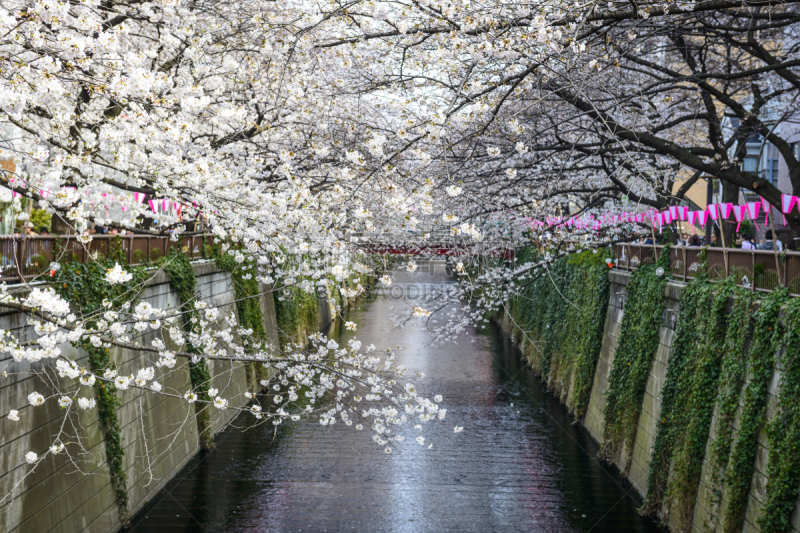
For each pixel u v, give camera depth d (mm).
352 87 11180
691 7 8766
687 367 11320
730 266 10539
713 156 13148
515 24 8055
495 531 12148
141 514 12359
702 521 10219
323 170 11008
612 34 11039
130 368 12281
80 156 6852
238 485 13984
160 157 7828
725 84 13773
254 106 11320
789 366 8102
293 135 11281
